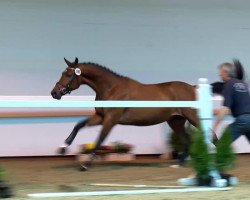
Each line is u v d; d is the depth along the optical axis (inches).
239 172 448.5
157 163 528.7
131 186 346.3
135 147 604.1
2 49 569.6
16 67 573.0
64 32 588.1
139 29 608.4
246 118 351.6
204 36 626.2
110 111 458.3
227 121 598.5
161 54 613.9
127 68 604.4
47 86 582.2
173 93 478.9
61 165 506.9
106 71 474.6
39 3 581.6
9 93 569.6
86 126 466.3
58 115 579.8
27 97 574.6
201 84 339.3
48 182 378.9
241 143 623.8
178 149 566.6
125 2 604.7
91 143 532.1
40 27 581.6
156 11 612.4
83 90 589.3
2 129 568.1
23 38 576.4
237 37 636.1
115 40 602.2
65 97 581.3
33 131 578.2
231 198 301.1
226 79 363.3
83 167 454.9
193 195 311.6
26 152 575.8
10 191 303.7
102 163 523.2
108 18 600.7
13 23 573.6
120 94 469.4
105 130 457.1
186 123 544.7
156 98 471.8
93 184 359.6
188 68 621.0
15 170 462.6
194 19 623.2
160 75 613.0
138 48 608.1
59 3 587.2
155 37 612.7
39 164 517.7
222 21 631.2
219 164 338.6
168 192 322.3
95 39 597.3
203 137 337.4
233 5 635.5
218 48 630.5
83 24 593.6
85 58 593.6
